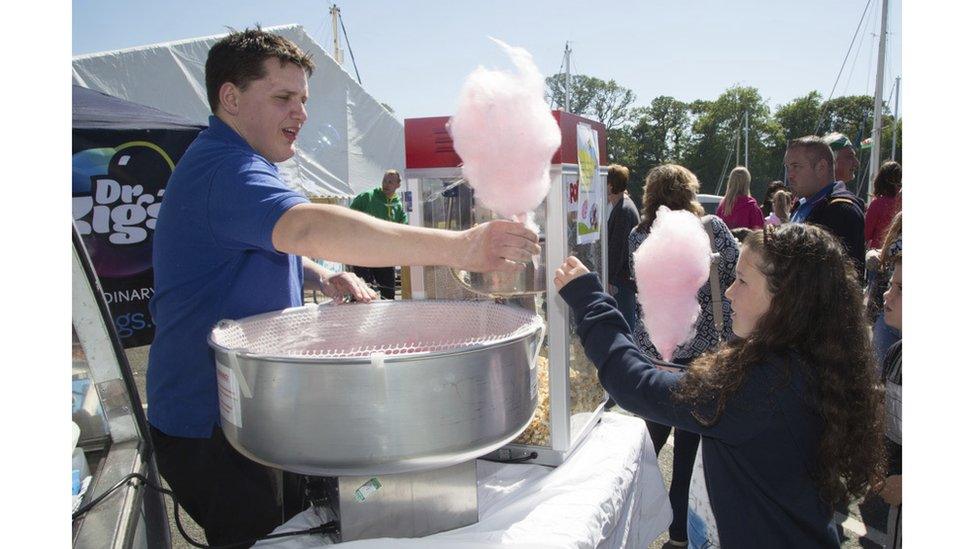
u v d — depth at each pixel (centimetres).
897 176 484
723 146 5959
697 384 126
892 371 187
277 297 152
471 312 147
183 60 725
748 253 134
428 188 175
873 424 124
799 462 121
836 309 122
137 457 129
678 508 273
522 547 113
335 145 829
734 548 128
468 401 101
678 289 159
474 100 111
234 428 108
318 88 822
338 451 98
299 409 98
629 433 192
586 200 187
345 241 113
